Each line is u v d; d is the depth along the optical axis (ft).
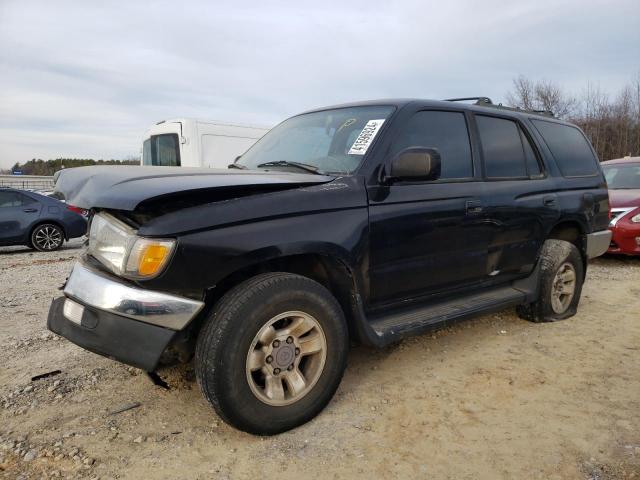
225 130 34.60
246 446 8.24
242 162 12.73
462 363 11.69
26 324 15.10
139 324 7.74
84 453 8.04
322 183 9.43
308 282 8.73
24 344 13.12
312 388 8.84
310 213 8.91
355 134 10.82
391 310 10.89
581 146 16.49
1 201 33.32
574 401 9.80
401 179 9.99
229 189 8.20
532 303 14.46
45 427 8.86
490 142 12.92
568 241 15.78
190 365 11.27
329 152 10.91
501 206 12.46
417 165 9.54
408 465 7.72
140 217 8.11
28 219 33.96
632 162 28.91
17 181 129.70
